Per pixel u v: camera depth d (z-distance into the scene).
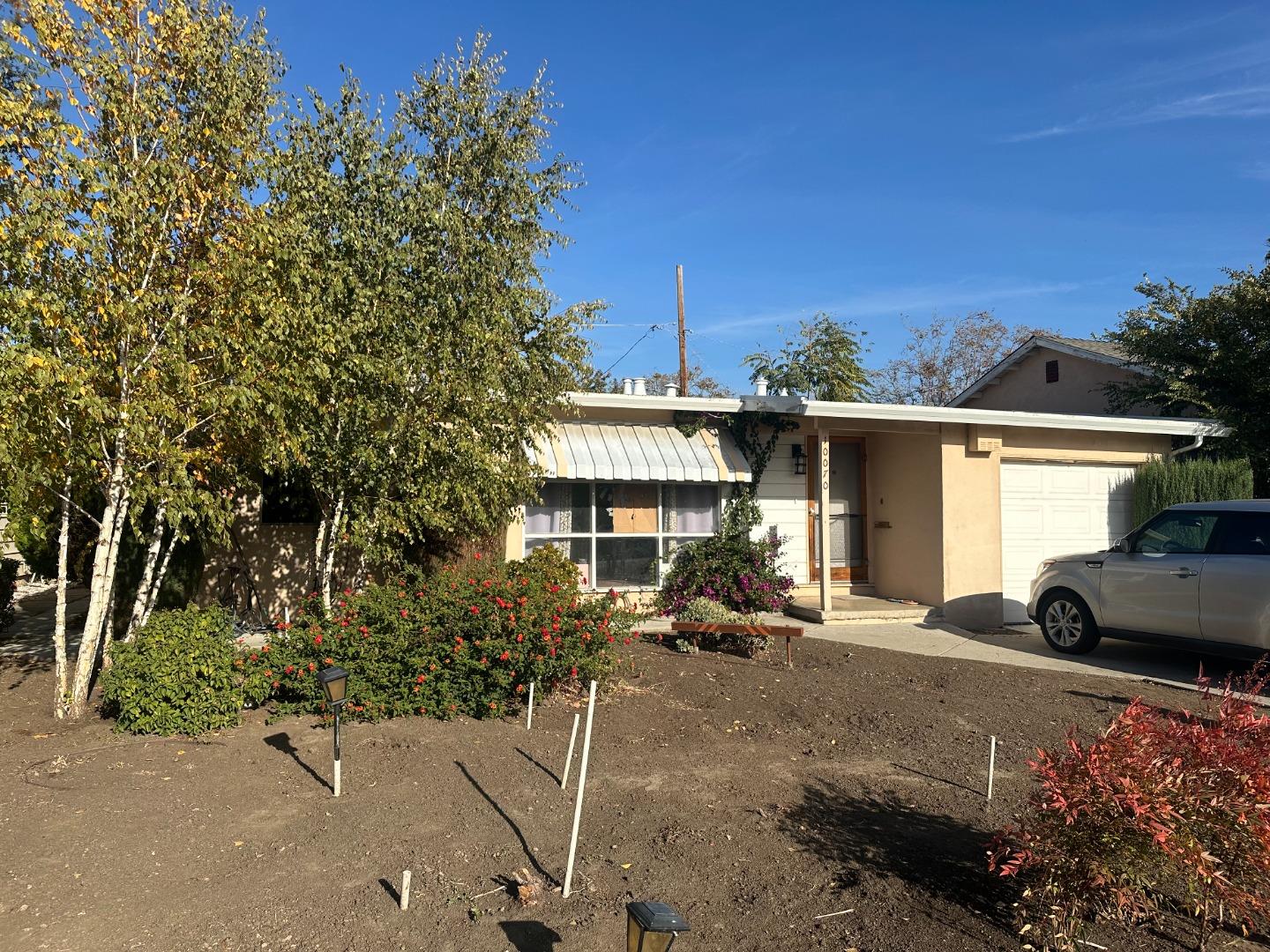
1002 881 4.31
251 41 7.54
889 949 3.70
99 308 6.25
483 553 10.98
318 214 8.34
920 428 12.48
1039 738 6.73
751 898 4.11
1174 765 3.77
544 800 5.16
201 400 6.62
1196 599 9.30
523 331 9.23
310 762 5.69
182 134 6.82
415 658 6.69
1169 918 4.02
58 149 6.14
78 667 6.85
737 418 12.66
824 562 11.98
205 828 4.72
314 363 7.05
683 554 12.26
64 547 6.80
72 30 6.43
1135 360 16.59
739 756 6.08
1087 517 13.92
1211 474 13.33
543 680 7.02
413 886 4.13
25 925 3.74
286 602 11.32
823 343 29.20
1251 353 14.94
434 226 8.68
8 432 5.79
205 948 3.61
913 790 5.56
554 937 3.72
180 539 8.91
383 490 8.27
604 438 11.98
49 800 5.05
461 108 9.18
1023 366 19.67
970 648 10.75
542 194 9.62
